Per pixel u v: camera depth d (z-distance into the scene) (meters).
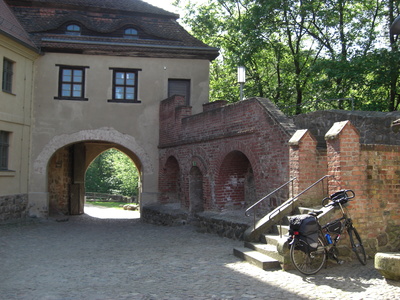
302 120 13.77
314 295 6.21
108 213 26.47
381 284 6.69
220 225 12.87
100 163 51.78
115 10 21.05
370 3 22.92
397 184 8.76
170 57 20.16
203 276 7.50
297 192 9.65
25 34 18.95
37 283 7.29
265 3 22.45
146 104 19.95
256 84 27.08
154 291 6.62
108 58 19.69
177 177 19.45
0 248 11.11
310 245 7.32
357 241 8.22
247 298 6.12
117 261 9.27
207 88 20.41
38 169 18.91
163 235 13.89
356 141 8.40
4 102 16.86
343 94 21.23
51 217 20.11
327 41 24.22
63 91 19.38
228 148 13.37
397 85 21.03
